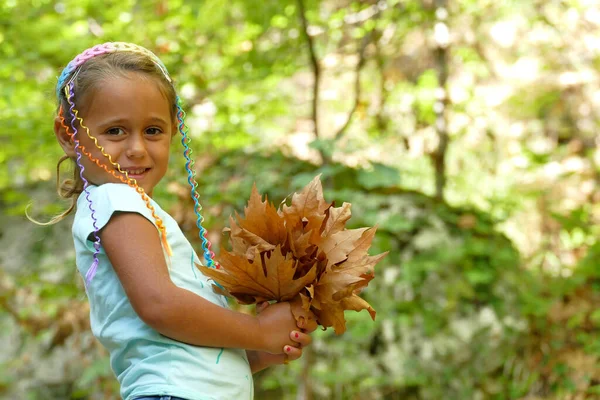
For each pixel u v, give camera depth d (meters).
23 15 4.17
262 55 4.56
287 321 1.41
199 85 4.25
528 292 4.40
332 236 1.43
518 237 5.11
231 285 1.42
